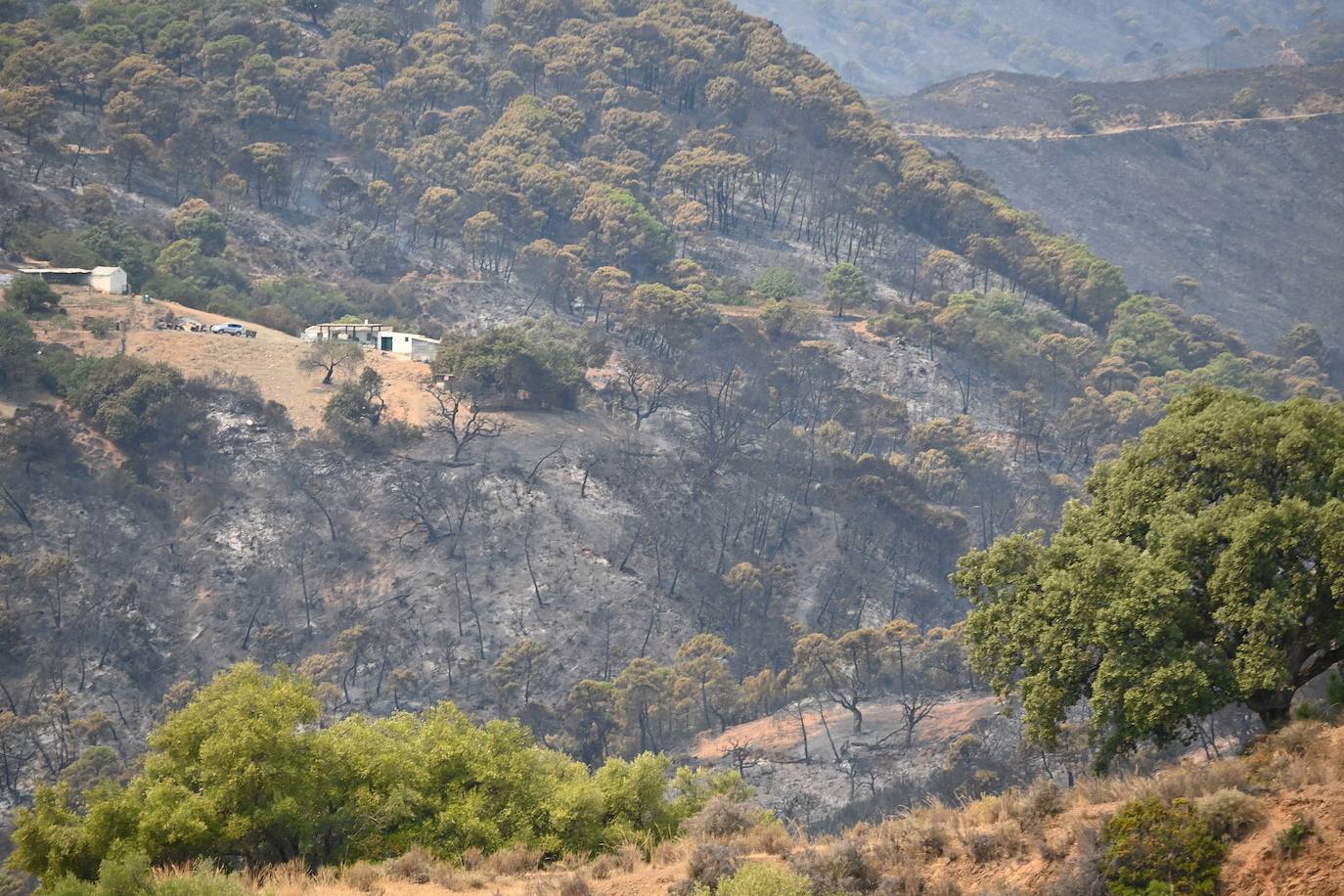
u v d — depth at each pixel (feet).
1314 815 104.42
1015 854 117.29
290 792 164.86
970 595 181.06
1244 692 150.10
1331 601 151.84
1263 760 118.11
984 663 174.81
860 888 119.14
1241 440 165.48
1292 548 151.43
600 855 168.14
